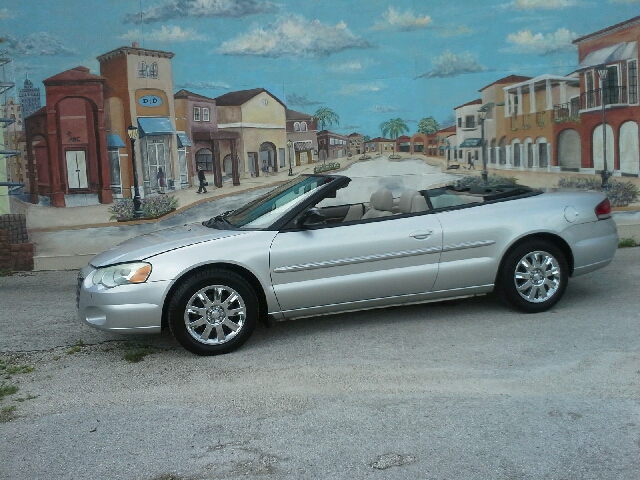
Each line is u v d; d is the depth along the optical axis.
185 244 5.82
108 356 5.92
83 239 10.35
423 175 10.73
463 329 6.15
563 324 6.14
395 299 6.21
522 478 3.60
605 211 6.73
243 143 10.61
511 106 10.60
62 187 10.28
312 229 6.02
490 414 4.34
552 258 6.46
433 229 6.18
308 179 6.67
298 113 10.64
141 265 5.65
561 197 6.63
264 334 6.32
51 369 5.64
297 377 5.16
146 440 4.22
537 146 10.66
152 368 5.55
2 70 10.09
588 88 10.50
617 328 5.94
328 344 5.93
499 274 6.41
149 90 10.36
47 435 4.36
